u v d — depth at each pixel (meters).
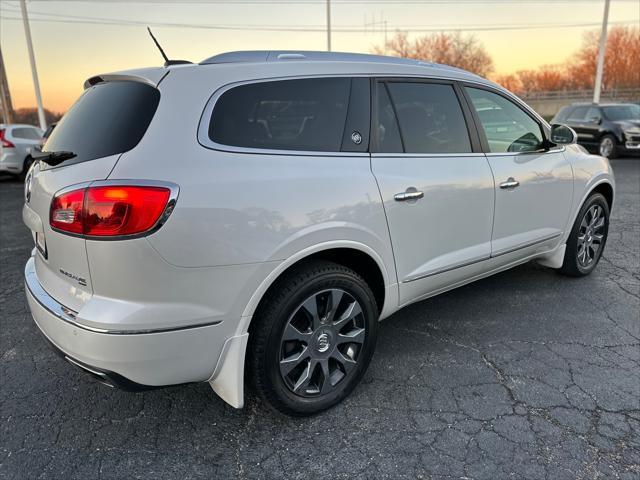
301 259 2.32
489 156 3.21
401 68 2.87
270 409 2.50
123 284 1.91
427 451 2.26
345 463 2.20
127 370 1.96
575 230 4.06
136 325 1.92
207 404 2.64
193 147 2.04
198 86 2.14
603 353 3.08
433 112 2.97
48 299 2.18
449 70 3.18
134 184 1.88
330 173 2.37
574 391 2.69
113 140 2.06
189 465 2.20
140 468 2.18
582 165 3.96
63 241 2.02
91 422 2.49
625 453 2.23
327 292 2.41
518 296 3.96
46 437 2.38
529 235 3.59
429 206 2.79
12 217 7.42
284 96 2.35
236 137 2.17
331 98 2.52
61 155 2.17
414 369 2.93
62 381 2.86
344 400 2.64
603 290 4.07
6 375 2.92
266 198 2.13
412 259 2.79
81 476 2.14
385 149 2.66
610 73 48.69
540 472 2.13
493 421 2.46
